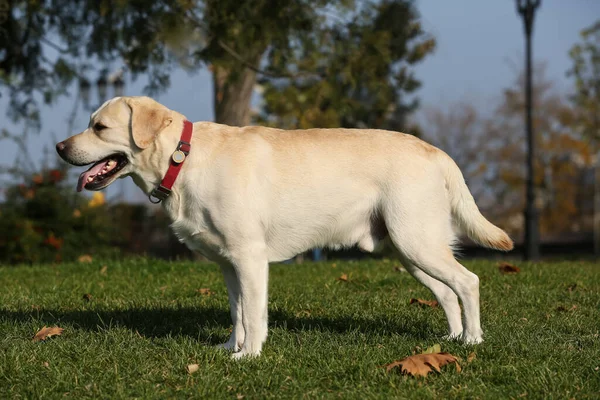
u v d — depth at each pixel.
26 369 3.86
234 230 4.05
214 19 9.75
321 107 11.40
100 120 4.21
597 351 4.14
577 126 32.47
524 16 16.80
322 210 4.23
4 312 5.56
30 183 12.69
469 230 4.44
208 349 4.19
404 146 4.29
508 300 5.94
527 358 4.04
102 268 8.29
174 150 4.14
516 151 37.84
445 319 5.28
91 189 4.26
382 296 6.16
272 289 6.54
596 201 34.16
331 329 4.96
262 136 4.25
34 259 11.76
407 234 4.21
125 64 10.74
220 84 12.95
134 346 4.29
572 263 9.14
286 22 10.01
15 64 12.52
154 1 9.70
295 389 3.57
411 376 3.73
